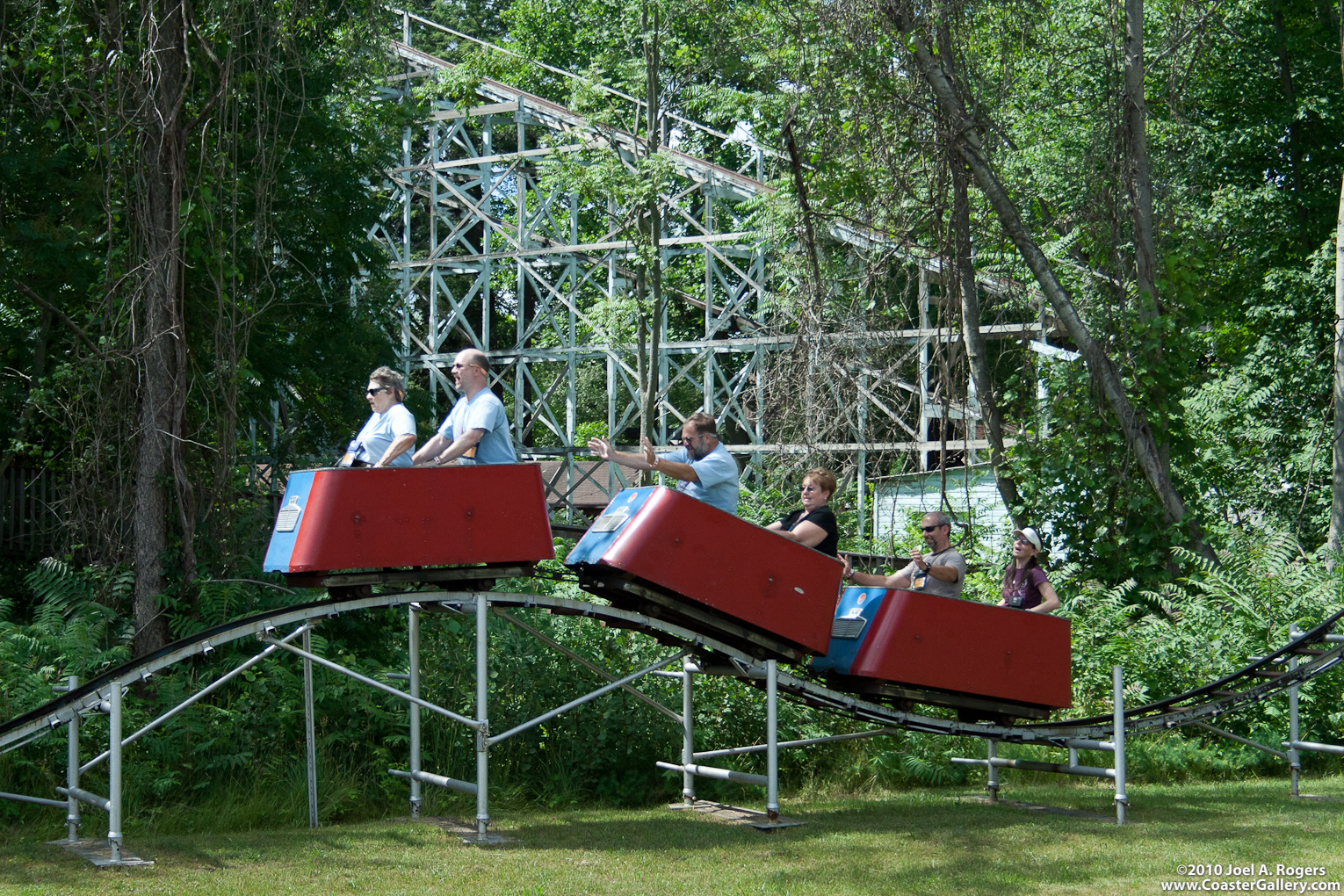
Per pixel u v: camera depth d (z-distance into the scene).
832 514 8.98
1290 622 13.63
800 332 16.88
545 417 37.84
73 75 12.69
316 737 10.09
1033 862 7.11
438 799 9.54
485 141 38.69
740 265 43.72
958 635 9.16
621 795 10.34
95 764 8.88
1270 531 18.05
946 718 10.63
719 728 11.12
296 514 7.82
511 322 50.62
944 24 14.62
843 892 6.36
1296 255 26.89
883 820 8.87
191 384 12.60
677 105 30.84
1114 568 15.77
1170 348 16.22
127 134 12.14
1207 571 15.20
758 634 8.59
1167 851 7.39
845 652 9.16
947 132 14.79
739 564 8.30
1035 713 9.73
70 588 12.14
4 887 6.41
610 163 29.34
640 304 30.27
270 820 8.92
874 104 14.64
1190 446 16.48
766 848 7.68
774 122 19.17
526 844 7.84
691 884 6.54
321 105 19.48
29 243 15.16
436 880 6.63
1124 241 16.80
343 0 14.94
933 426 23.92
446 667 10.95
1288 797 10.09
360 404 22.11
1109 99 16.72
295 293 20.34
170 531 12.35
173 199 11.91
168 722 9.77
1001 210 15.59
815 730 11.45
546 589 12.16
